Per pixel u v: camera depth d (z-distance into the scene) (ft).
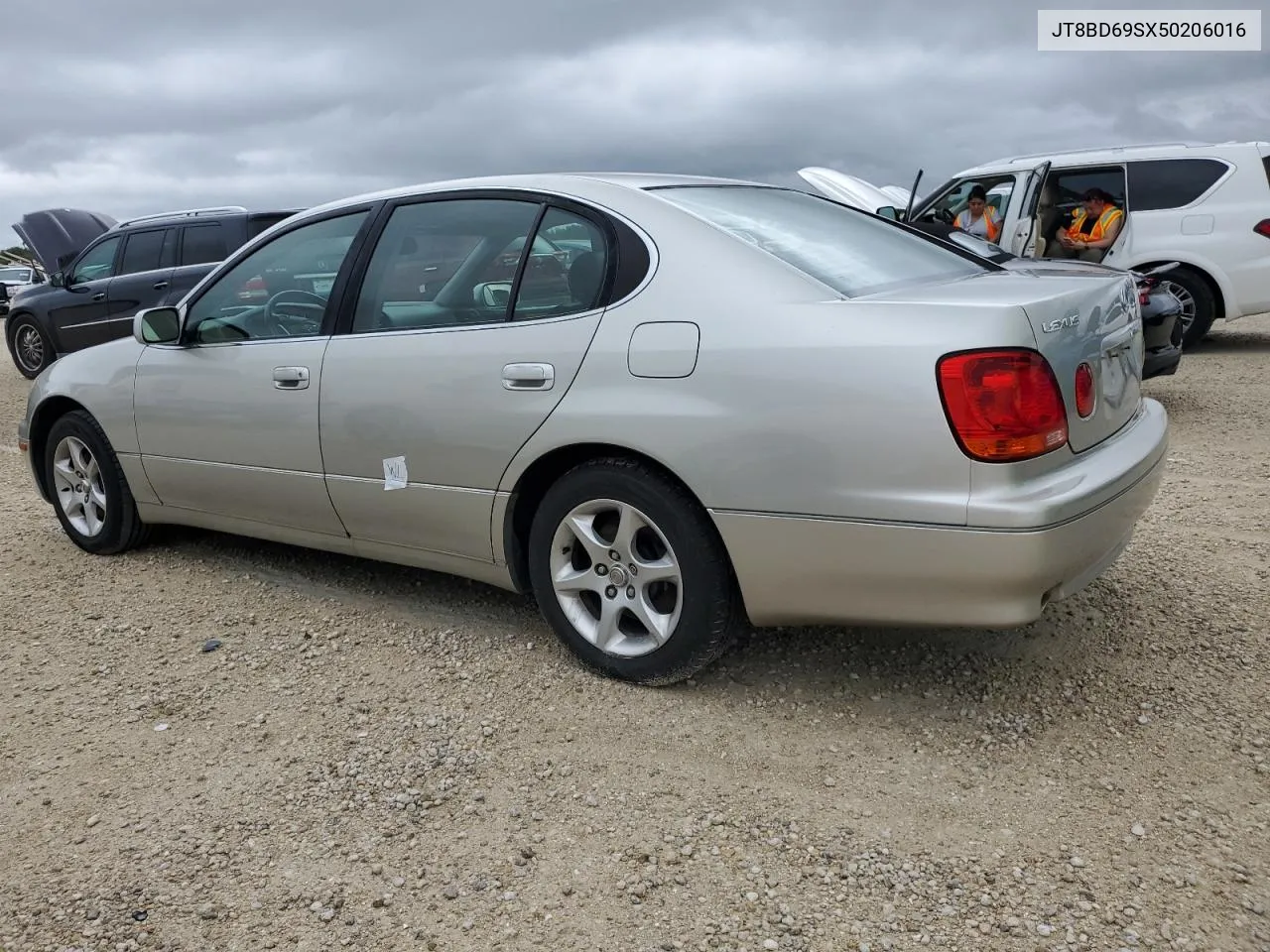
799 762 9.70
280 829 8.98
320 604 14.01
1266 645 11.78
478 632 12.83
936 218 32.89
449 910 7.90
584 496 10.85
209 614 13.84
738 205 11.83
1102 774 9.40
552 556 11.32
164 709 11.23
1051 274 11.71
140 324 14.29
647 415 10.11
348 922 7.82
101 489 16.35
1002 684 11.02
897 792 9.19
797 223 11.82
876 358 9.09
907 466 8.99
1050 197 33.73
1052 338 9.18
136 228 38.19
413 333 12.05
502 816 9.03
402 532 12.57
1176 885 7.92
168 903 8.09
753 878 8.13
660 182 11.94
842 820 8.82
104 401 15.48
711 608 10.37
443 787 9.48
